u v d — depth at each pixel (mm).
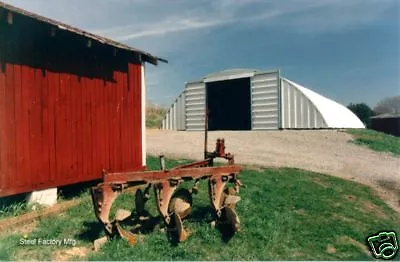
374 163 17484
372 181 14758
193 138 23656
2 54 8672
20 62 9109
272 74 26859
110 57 11984
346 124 29500
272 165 16234
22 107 9125
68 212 9023
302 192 12031
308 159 17797
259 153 18938
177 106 31797
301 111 26141
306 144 21312
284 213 9844
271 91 26891
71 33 9773
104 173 7234
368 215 10625
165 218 7871
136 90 13164
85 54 11039
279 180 13523
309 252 7910
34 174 9367
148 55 13109
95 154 11305
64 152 10242
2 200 9102
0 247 6617
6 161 8688
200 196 10656
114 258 6633
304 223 9367
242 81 30156
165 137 24266
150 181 7750
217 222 8531
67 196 10594
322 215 10062
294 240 8414
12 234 7398
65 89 10344
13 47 8938
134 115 13055
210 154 10078
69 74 10484
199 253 7273
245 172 14500
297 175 14539
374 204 11875
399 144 23453
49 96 9859
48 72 9852
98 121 11461
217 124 31516
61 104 10203
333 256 7828
